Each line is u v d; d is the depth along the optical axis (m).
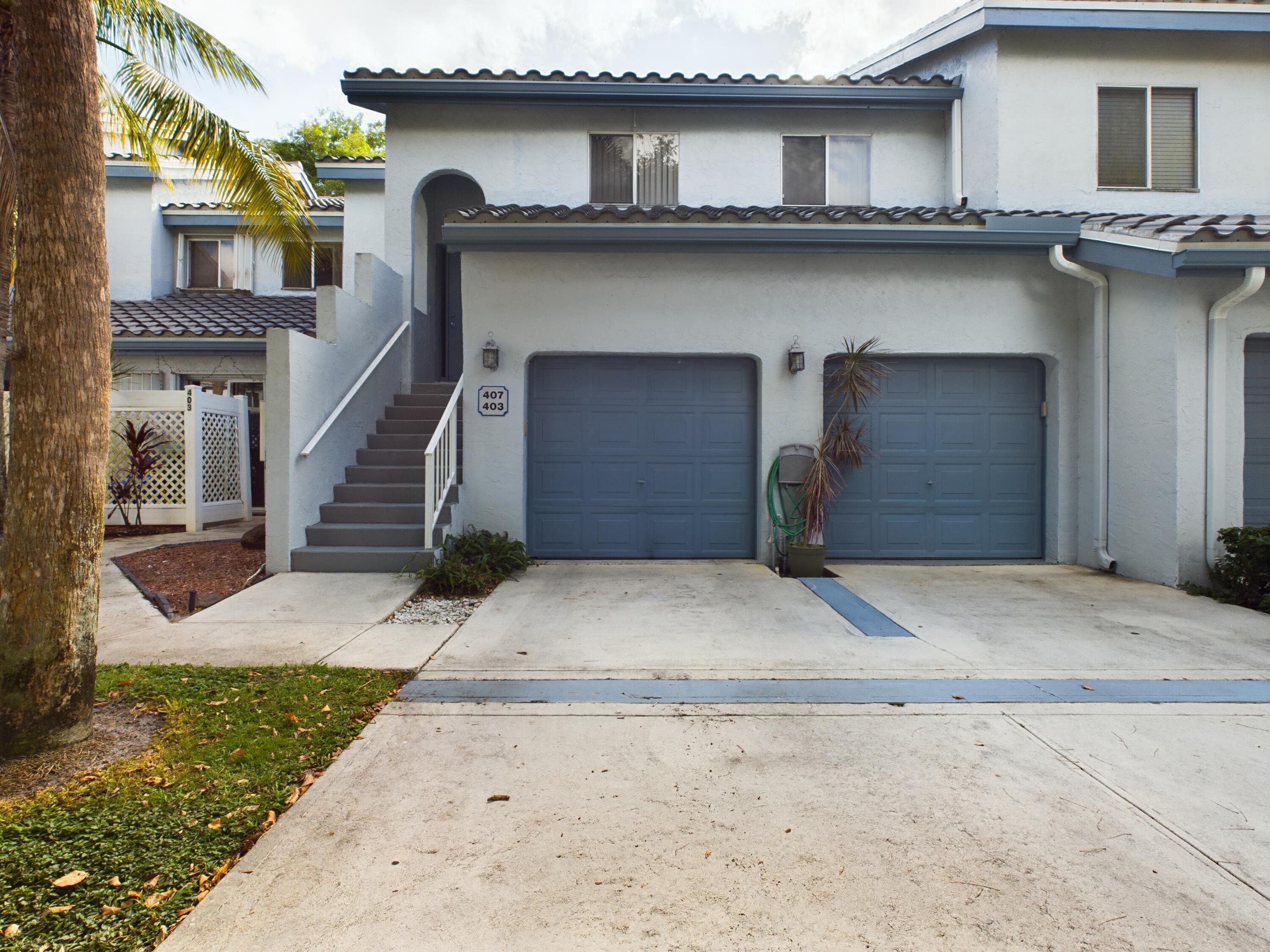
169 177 14.09
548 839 2.68
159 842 2.62
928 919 2.24
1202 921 2.24
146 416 10.48
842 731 3.66
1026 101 9.39
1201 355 6.95
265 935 2.16
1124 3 9.08
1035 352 8.15
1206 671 4.58
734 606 6.22
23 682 3.18
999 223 7.52
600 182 10.22
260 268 14.07
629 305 8.05
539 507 8.30
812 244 7.62
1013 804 2.94
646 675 4.48
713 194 10.19
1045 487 8.39
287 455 7.25
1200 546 6.98
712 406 8.34
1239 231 6.21
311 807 2.89
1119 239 7.10
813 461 7.84
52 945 2.10
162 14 6.68
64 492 3.22
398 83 9.58
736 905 2.31
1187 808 2.91
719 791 3.04
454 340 11.63
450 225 7.48
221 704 3.91
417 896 2.34
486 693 4.16
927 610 6.13
